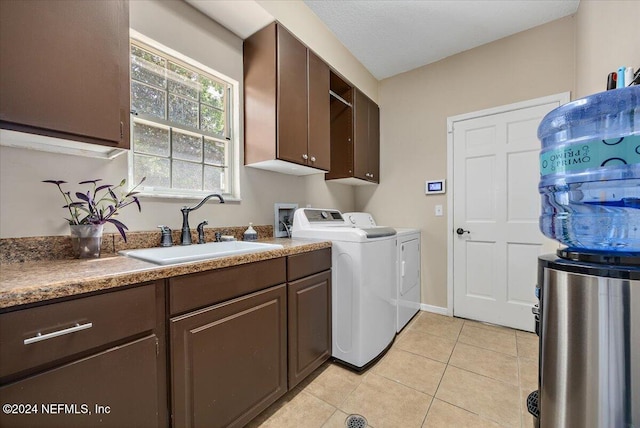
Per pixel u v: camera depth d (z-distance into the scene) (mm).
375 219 3240
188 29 1662
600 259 673
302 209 2189
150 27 1493
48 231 1169
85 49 1019
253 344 1290
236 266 1216
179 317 1009
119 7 1132
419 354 2006
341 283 1837
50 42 932
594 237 777
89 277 798
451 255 2734
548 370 747
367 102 2945
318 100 2154
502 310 2482
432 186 2838
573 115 836
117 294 849
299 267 1578
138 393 896
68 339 752
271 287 1400
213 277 1121
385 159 3180
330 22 2264
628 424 611
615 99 746
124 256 1225
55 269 922
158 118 1589
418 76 2947
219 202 1844
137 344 893
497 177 2502
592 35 1664
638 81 933
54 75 942
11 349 666
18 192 1101
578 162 785
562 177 826
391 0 2039
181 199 1639
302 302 1590
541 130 973
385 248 2041
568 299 692
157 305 950
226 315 1172
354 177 2711
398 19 2234
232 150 1963
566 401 699
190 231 1599
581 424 670
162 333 964
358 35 2430
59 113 954
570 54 2191
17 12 864
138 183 1510
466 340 2215
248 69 1947
